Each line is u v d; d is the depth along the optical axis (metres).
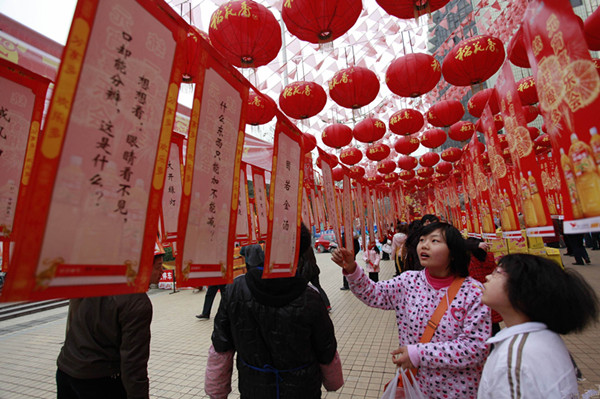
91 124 1.03
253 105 3.59
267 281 1.86
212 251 1.62
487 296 1.46
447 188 11.73
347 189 3.81
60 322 7.73
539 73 1.50
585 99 1.17
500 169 2.97
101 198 1.06
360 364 4.14
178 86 1.39
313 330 1.92
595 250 11.43
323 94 3.70
